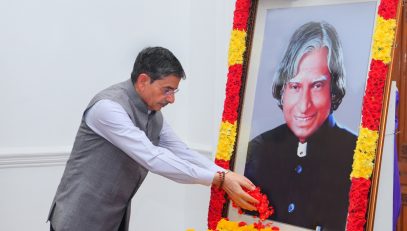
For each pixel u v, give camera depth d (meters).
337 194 1.81
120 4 3.19
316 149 1.91
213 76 3.15
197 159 2.15
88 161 1.93
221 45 3.08
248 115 2.16
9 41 2.82
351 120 1.82
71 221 1.89
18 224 2.91
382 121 1.74
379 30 1.77
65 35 3.00
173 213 3.48
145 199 3.35
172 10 3.38
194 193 3.36
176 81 1.89
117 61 3.20
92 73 3.11
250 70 2.18
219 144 2.19
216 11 3.12
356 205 1.71
